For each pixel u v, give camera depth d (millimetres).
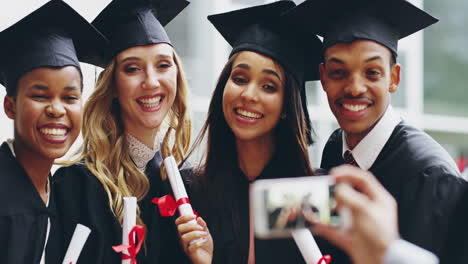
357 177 1478
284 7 3201
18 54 2812
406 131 3123
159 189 3295
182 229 2812
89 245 3004
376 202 1444
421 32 7434
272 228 1600
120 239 3045
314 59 3344
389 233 1404
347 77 2971
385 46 3025
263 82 3100
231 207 3168
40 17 2902
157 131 3441
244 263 3078
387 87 3010
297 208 1594
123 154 3309
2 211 2697
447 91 7488
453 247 1985
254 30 3197
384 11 3098
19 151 2832
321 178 1631
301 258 3053
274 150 3268
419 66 7391
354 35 2973
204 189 3203
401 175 2959
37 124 2725
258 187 1614
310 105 6582
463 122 7492
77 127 2809
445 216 2766
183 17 5926
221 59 5996
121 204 3135
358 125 2990
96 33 3104
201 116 5809
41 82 2734
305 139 3225
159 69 3287
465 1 7516
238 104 3068
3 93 4164
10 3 4219
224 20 3338
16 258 2650
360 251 1432
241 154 3252
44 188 2895
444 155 2988
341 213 1472
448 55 7543
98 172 3170
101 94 3307
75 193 3109
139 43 3262
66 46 2902
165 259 3168
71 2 4477
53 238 2883
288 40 3195
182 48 5922
